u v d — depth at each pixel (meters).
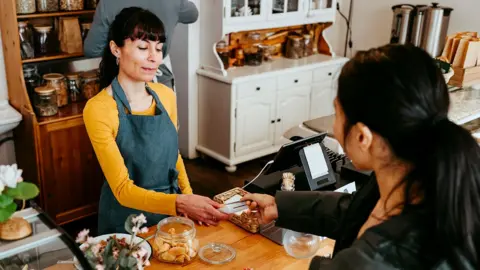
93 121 1.80
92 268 1.21
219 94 3.94
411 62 0.86
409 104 0.84
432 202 0.86
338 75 0.96
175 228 1.61
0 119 2.94
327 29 4.95
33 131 2.92
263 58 4.30
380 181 0.96
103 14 2.73
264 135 4.19
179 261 1.55
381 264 0.87
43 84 3.11
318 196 1.38
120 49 1.83
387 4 4.57
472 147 0.85
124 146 1.88
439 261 0.85
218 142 4.10
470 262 0.85
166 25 3.01
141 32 1.78
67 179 3.12
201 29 3.92
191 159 4.30
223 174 4.06
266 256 1.63
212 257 1.60
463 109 2.71
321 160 1.91
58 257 1.25
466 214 0.83
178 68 4.09
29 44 2.98
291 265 1.58
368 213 1.10
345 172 2.00
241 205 1.76
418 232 0.87
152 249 1.62
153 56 1.83
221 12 3.72
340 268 0.90
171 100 2.07
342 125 0.94
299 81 4.26
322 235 1.37
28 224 1.26
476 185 0.84
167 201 1.72
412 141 0.87
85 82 3.25
